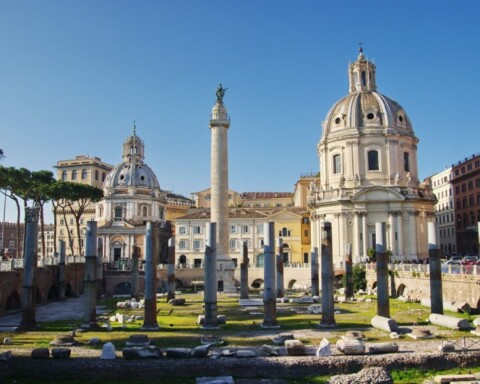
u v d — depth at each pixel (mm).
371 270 74562
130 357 27109
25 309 40719
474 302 48312
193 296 76625
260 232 116000
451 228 122125
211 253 41438
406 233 93062
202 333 38250
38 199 86062
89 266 41844
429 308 52969
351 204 93750
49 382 25016
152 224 41656
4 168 77750
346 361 26016
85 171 159250
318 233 98625
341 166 98250
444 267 54906
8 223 152250
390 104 100250
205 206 149750
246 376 25641
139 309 58156
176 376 25594
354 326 40656
